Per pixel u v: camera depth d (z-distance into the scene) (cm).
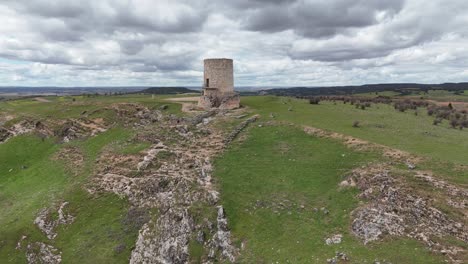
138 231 3669
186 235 3297
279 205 3400
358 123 5266
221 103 6244
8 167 5869
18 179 5378
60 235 3822
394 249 2583
